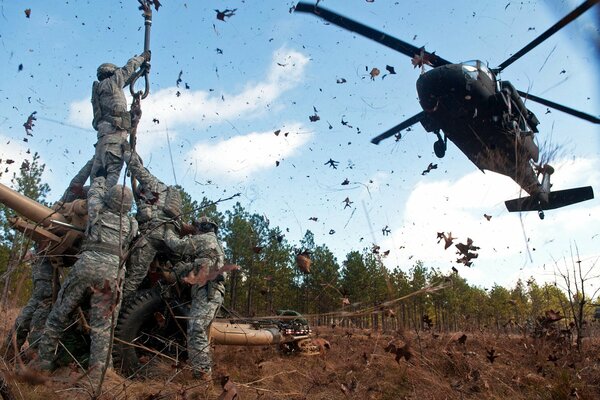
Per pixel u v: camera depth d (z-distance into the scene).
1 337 3.75
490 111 7.30
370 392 4.91
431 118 7.82
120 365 4.94
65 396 3.92
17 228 5.16
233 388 4.06
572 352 6.62
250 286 14.57
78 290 4.76
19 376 3.40
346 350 6.37
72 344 5.20
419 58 5.79
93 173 6.79
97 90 6.92
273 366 5.88
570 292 7.46
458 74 7.30
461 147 7.84
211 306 5.17
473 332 9.19
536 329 7.28
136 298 5.19
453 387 5.12
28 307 5.39
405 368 5.36
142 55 7.07
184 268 5.45
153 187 5.74
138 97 6.91
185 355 5.42
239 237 14.27
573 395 4.88
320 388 5.07
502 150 7.34
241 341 6.06
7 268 3.61
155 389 4.36
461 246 4.14
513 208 7.98
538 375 5.62
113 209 4.99
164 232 5.54
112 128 6.72
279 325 6.69
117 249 4.91
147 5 7.05
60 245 5.27
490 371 5.64
